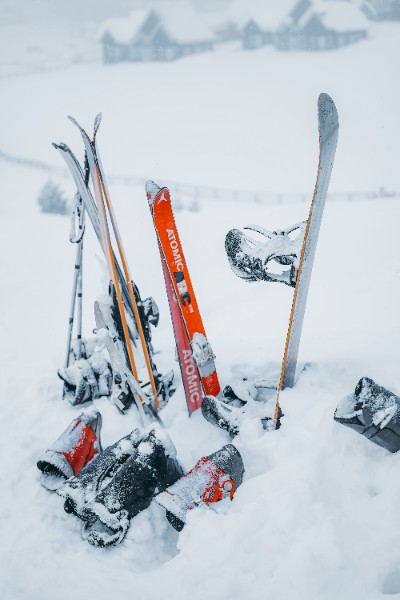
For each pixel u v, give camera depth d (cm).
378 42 6038
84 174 363
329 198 2494
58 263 1226
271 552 246
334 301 688
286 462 291
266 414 334
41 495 313
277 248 320
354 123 3812
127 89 5547
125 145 3906
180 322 355
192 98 4991
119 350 384
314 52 6081
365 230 1232
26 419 397
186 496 274
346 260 989
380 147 3341
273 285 837
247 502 277
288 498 264
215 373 361
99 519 276
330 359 379
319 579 225
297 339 330
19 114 4991
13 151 3875
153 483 286
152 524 288
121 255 357
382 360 370
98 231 379
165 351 466
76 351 419
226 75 5628
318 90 4822
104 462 296
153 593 242
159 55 6600
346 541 242
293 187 2902
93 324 806
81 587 249
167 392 392
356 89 4688
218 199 2620
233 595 231
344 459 285
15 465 341
